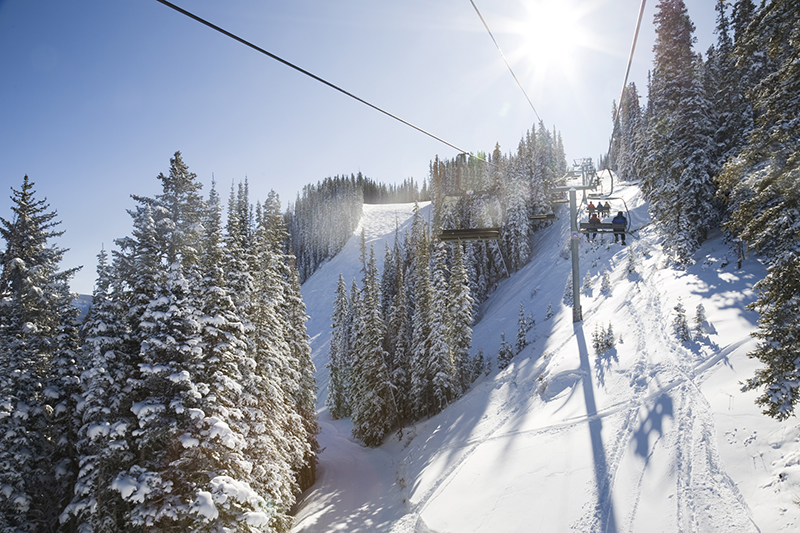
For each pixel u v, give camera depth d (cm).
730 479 1101
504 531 1473
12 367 1775
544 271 5712
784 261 1010
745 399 1332
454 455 2461
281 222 4081
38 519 1783
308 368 3866
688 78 2864
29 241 1967
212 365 1897
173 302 1830
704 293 2206
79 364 1944
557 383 2300
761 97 1187
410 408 4403
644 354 1995
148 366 1695
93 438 1595
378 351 4284
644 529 1110
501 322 5119
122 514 1788
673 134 2920
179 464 1708
